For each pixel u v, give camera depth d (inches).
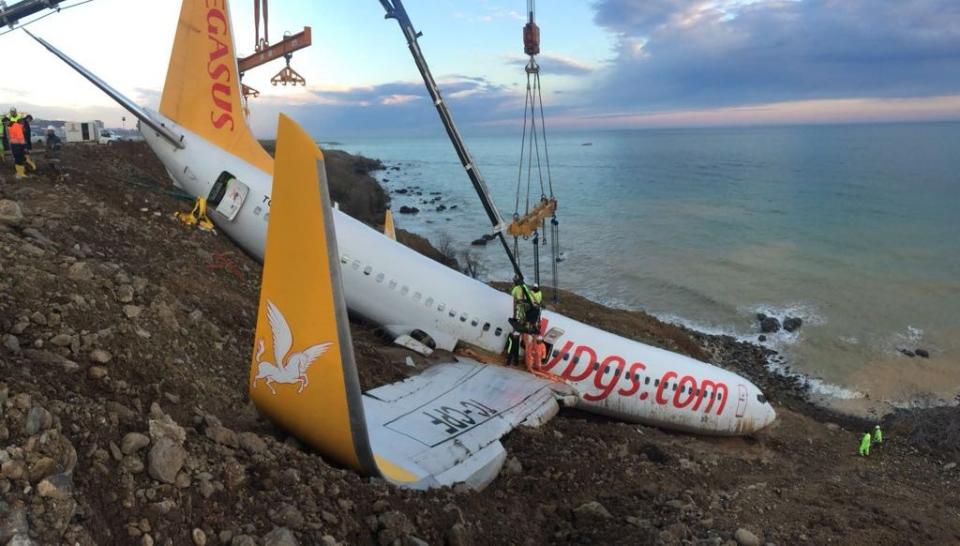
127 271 605.6
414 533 340.5
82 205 751.7
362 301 805.9
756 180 5743.1
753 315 1859.0
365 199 3110.2
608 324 1422.2
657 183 5777.6
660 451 665.0
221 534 275.4
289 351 379.6
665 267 2390.5
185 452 299.3
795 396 1357.0
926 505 623.5
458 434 536.4
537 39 909.8
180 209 917.8
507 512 446.3
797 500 565.0
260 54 1464.1
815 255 2539.4
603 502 497.0
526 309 753.6
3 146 910.4
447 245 2290.8
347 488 356.2
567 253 2640.3
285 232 362.0
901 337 1672.0
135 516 259.9
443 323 795.4
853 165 7180.1
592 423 735.7
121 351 390.6
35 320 374.0
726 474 659.4
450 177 6274.6
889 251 2566.4
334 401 371.6
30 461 241.1
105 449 280.5
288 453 368.5
